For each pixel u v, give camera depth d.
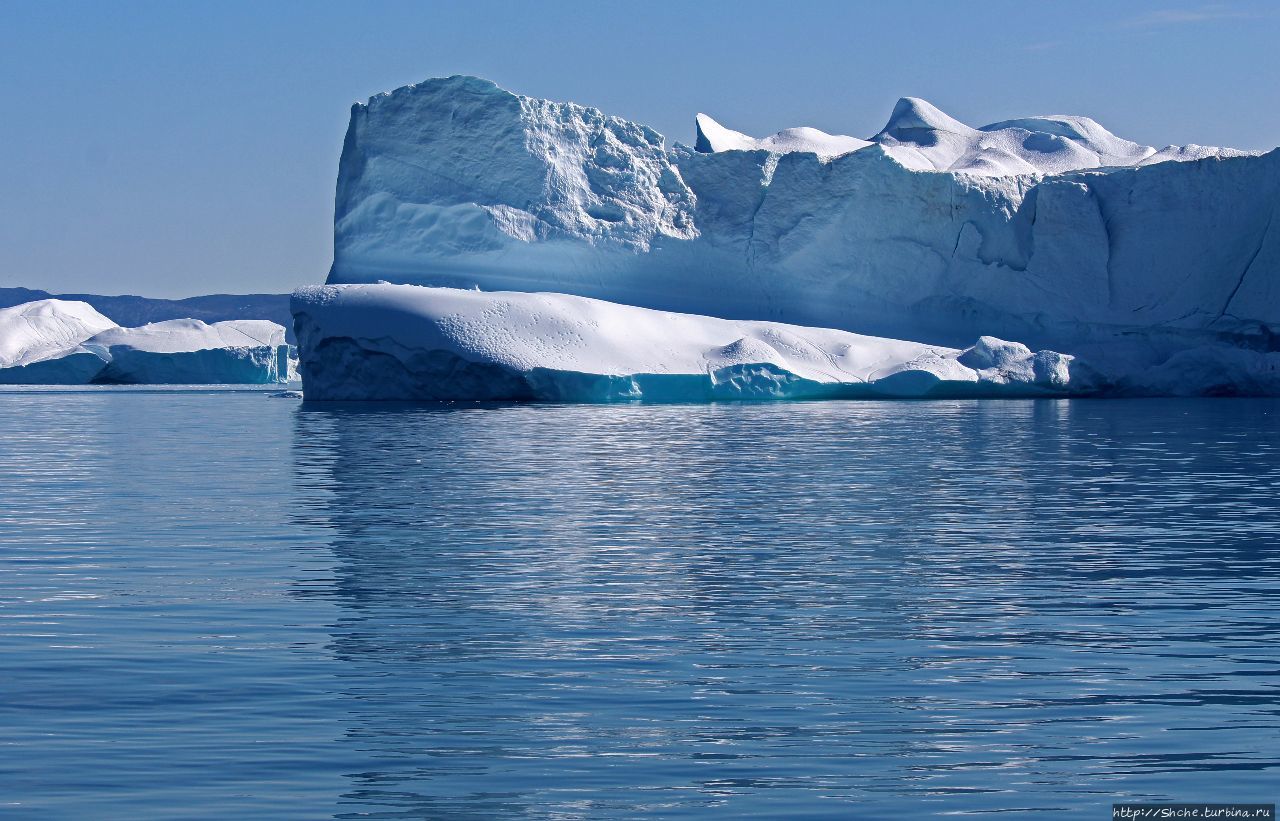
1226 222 102.31
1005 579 21.84
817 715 14.30
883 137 121.88
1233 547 25.00
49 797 11.88
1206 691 15.16
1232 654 16.83
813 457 43.91
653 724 13.98
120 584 21.39
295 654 16.84
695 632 18.06
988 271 103.50
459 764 12.77
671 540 25.91
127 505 31.70
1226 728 13.81
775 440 51.38
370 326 83.06
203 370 183.75
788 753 13.09
